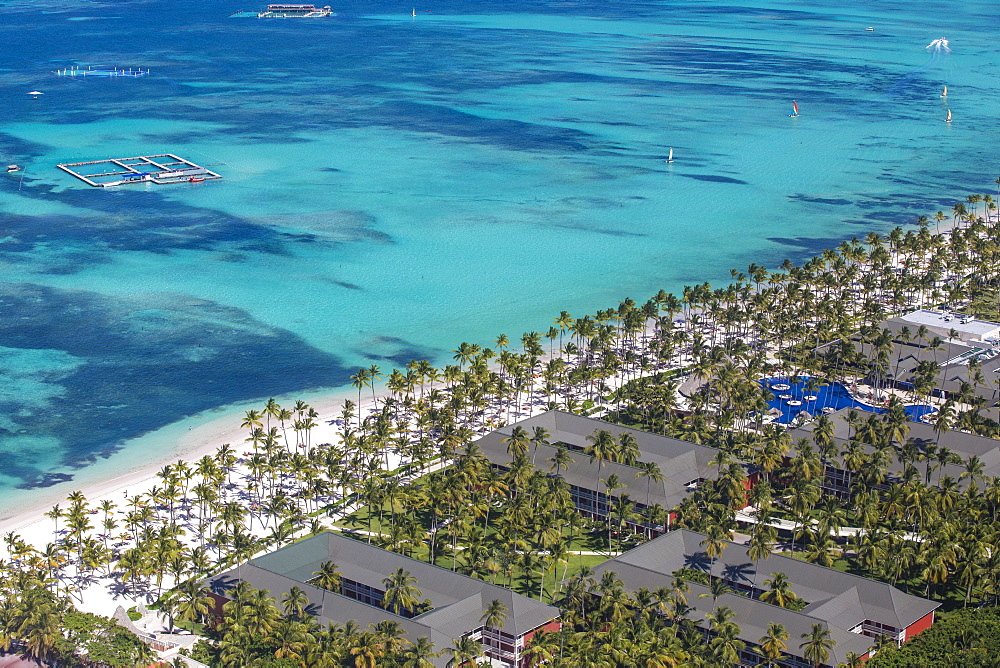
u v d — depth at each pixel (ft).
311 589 645.92
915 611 648.38
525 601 636.48
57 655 614.34
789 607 646.33
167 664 606.96
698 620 628.28
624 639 589.32
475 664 583.17
